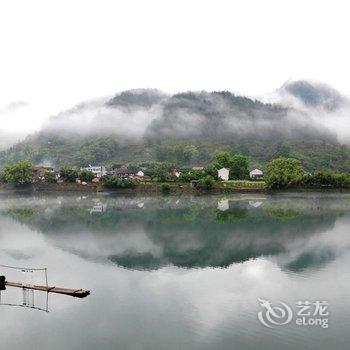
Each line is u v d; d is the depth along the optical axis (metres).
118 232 76.56
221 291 41.16
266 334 31.41
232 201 132.50
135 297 39.81
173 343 30.22
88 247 63.34
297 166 181.88
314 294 39.81
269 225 81.94
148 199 143.00
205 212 104.12
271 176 164.25
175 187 167.38
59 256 57.41
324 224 82.06
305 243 63.97
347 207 111.81
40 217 97.44
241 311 35.84
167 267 51.00
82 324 33.72
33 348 30.08
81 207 118.12
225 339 30.66
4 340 31.25
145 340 30.75
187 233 74.94
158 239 69.62
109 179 175.62
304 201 130.38
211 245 64.12
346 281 43.72
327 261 52.38
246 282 44.00
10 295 40.66
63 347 30.03
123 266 51.72
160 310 36.31
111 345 30.16
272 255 56.38
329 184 166.50
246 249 60.59
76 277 46.78
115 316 35.25
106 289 42.34
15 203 130.38
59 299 39.38
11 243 66.44
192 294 40.41
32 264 52.94
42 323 34.12
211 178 167.75
